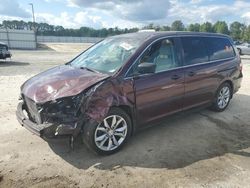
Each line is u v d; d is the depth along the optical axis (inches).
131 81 165.2
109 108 155.3
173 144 182.5
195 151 173.3
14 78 410.3
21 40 1636.3
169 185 136.5
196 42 213.8
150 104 177.0
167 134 198.4
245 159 164.6
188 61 202.5
